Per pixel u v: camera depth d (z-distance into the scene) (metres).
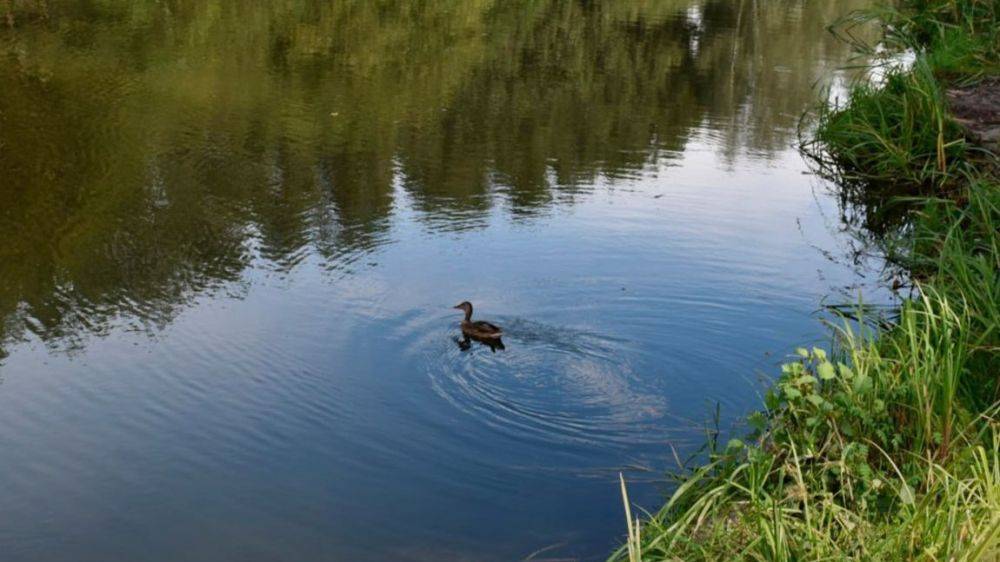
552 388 8.50
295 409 8.16
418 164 15.00
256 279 10.70
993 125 13.68
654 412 8.09
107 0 26.03
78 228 11.90
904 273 11.09
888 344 7.89
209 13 25.72
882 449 6.56
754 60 24.14
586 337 9.47
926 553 5.14
